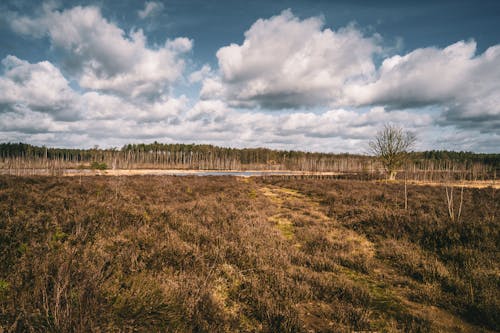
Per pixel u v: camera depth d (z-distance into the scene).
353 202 15.30
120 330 2.87
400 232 8.48
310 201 17.28
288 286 4.51
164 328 3.15
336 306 4.08
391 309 4.23
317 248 7.09
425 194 18.70
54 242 5.27
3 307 2.96
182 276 4.37
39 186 14.34
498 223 7.80
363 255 6.79
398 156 33.88
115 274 4.13
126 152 112.62
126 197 12.26
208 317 3.45
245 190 20.27
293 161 120.06
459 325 3.76
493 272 5.16
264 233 7.98
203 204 11.83
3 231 5.47
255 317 3.73
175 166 102.12
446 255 6.40
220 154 130.00
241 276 4.91
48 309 2.95
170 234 6.71
